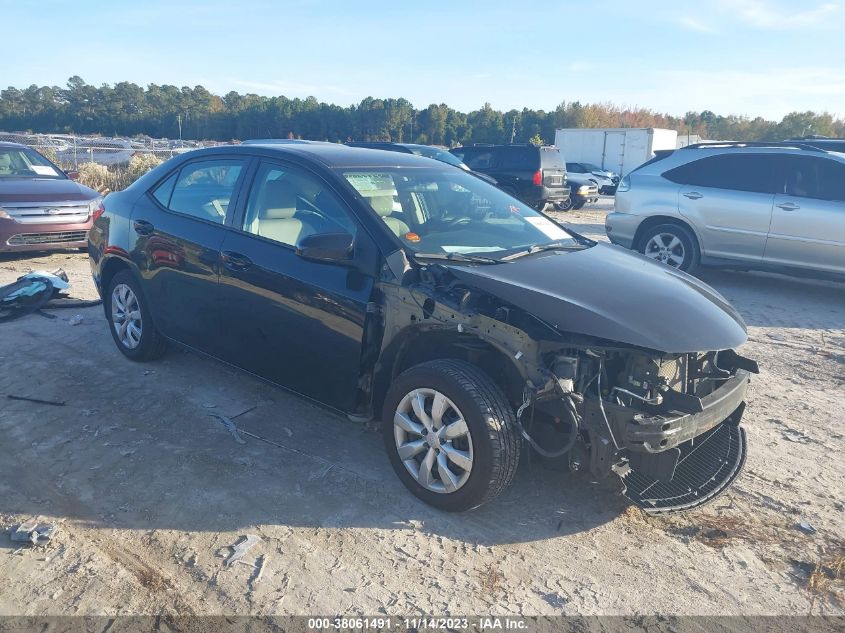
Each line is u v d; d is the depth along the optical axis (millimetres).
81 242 9625
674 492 3570
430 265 3693
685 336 3334
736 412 4062
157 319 5109
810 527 3590
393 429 3723
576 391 3318
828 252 8461
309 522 3484
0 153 10234
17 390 4918
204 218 4738
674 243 9664
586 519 3615
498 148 18359
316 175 4207
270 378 4348
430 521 3531
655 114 75188
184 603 2893
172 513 3518
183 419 4566
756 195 8930
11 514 3449
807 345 6844
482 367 3729
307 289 3959
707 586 3137
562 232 4824
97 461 3994
